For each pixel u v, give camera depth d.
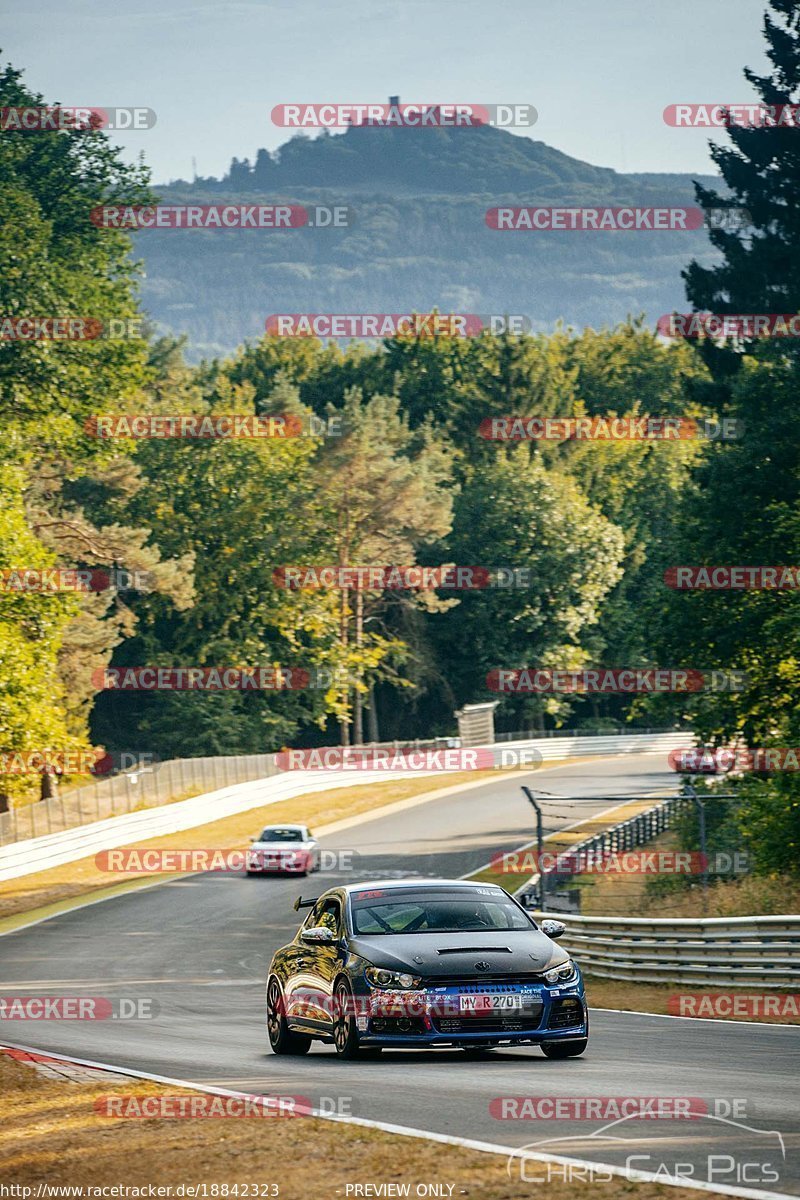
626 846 169.38
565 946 100.81
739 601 145.25
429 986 47.78
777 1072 45.31
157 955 117.44
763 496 143.75
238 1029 68.50
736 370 189.12
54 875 178.00
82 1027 70.69
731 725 148.00
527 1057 51.47
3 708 167.75
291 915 143.62
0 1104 43.91
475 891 54.56
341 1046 49.94
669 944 84.69
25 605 178.12
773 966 76.94
